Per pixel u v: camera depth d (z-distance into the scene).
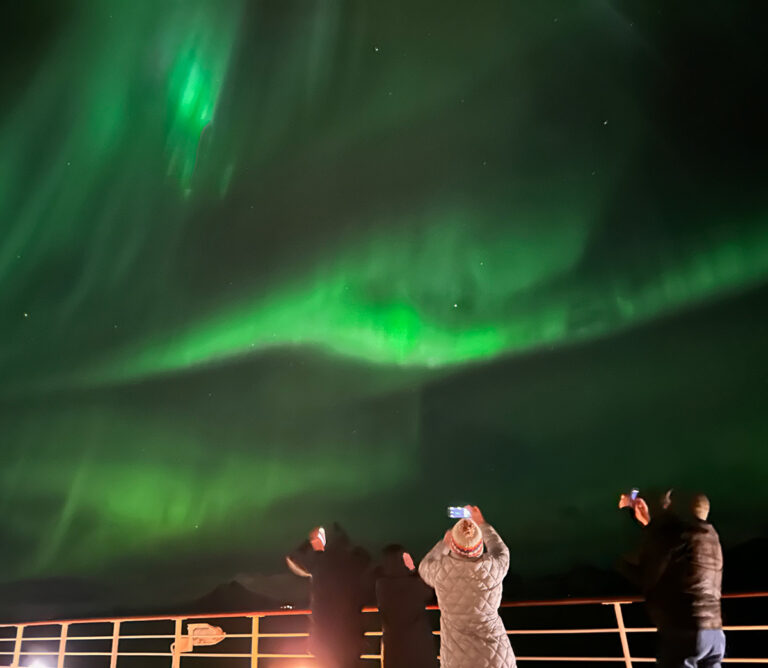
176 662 5.32
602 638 41.22
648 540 3.92
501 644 3.53
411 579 4.46
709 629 3.67
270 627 37.88
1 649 6.79
